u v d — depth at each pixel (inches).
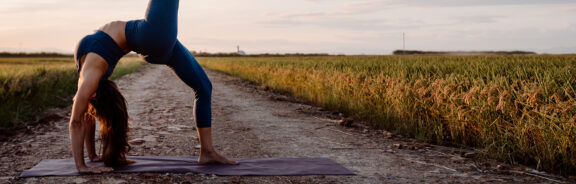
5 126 213.0
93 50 113.4
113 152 125.6
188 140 186.4
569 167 133.6
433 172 135.7
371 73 341.7
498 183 121.9
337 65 550.9
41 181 113.0
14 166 132.1
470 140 184.9
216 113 284.4
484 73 252.4
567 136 134.7
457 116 188.5
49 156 148.4
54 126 219.1
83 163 120.7
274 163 141.6
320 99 353.4
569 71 208.1
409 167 142.9
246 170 129.5
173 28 113.3
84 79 112.4
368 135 211.0
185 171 125.0
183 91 461.4
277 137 199.6
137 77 760.3
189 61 126.3
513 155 151.2
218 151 165.3
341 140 195.5
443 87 211.0
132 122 235.0
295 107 332.2
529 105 154.3
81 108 114.3
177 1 113.6
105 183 111.7
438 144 189.2
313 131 219.9
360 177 127.6
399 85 240.4
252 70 768.9
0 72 375.2
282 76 523.5
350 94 304.7
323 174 128.6
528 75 238.4
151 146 171.2
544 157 141.0
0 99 258.8
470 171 137.6
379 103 252.2
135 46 116.1
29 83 315.0
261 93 462.0
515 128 155.3
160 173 123.1
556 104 145.7
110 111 122.7
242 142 185.5
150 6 112.7
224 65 1181.7
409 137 206.5
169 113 276.4
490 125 165.5
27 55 4296.3
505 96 165.8
